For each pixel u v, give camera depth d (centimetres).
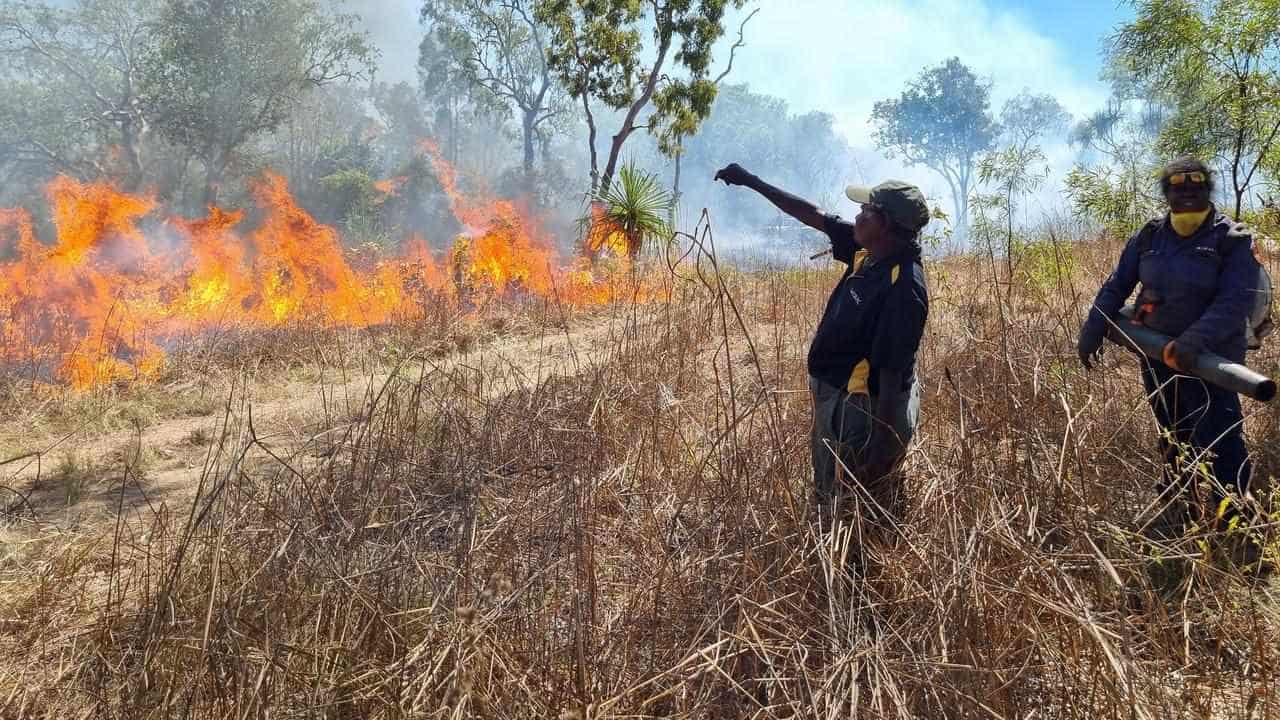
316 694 253
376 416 471
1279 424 419
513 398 535
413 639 275
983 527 283
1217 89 589
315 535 327
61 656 285
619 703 256
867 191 327
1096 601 276
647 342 615
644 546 325
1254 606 275
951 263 841
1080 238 848
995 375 393
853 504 315
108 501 476
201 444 593
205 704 252
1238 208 581
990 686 242
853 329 324
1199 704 237
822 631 269
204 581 297
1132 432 395
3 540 402
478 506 368
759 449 372
